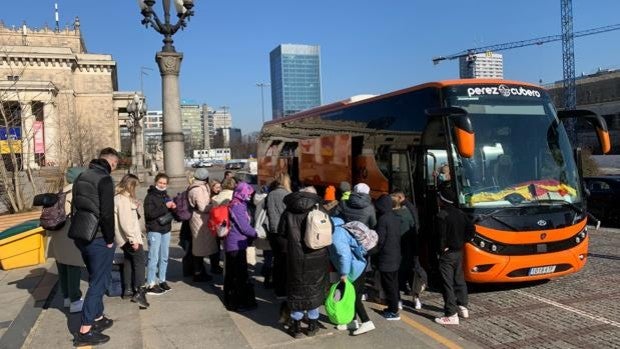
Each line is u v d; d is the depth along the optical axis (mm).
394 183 10195
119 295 8000
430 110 8398
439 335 6391
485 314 7297
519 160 8438
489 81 9039
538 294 8211
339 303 6199
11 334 5969
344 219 7602
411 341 6090
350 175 12336
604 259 10523
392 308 6949
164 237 8258
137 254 7367
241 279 7242
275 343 6016
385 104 10836
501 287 8703
